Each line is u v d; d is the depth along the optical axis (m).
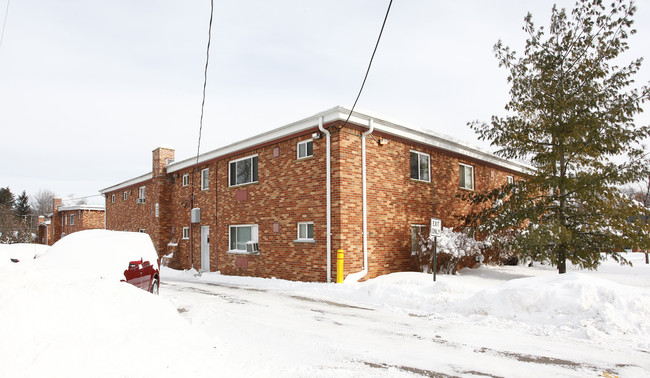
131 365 3.79
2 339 3.51
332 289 11.86
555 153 13.48
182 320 5.49
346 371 4.98
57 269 6.02
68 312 4.25
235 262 17.69
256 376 4.59
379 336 6.80
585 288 7.82
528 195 14.49
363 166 14.01
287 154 15.40
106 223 33.84
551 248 13.60
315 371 4.94
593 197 13.10
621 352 5.90
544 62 13.51
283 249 15.22
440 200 17.25
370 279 13.27
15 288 4.27
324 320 8.04
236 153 18.06
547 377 4.90
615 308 7.30
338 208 13.23
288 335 6.65
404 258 15.25
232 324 7.31
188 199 22.08
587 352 5.90
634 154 12.57
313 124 14.02
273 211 15.80
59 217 45.69
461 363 5.40
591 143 12.84
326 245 13.53
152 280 8.76
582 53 13.14
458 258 15.55
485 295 8.63
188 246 21.94
